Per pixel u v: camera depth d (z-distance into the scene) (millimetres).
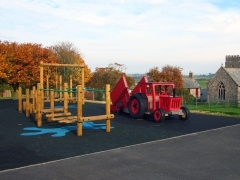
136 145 9234
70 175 6305
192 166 7023
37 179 6039
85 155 7980
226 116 16703
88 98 35125
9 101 26781
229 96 53906
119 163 7230
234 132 11531
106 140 10055
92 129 12344
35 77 37250
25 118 15594
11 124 13586
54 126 13094
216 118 15797
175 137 10539
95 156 7887
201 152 8375
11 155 8016
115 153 8211
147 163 7250
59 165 7039
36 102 14062
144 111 15016
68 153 8234
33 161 7410
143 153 8227
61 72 35125
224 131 11758
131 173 6473
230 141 9867
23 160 7504
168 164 7172
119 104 17453
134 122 14344
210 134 11125
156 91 16016
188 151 8484
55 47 47219
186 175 6367
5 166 6957
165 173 6492
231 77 53500
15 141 9891
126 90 16969
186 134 11141
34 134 11180
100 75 46969
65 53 46719
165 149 8719
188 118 15008
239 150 8648
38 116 13094
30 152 8367
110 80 46500
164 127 12859
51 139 10234
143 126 13156
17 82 37531
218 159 7656
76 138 10414
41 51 38844
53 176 6234
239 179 6133
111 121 14695
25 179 6027
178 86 59812
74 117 12852
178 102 14531
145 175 6344
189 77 79438
